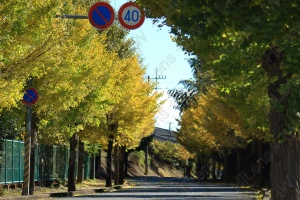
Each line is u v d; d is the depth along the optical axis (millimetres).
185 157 97188
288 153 11625
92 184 54844
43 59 20766
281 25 10539
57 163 45938
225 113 37938
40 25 19703
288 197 11617
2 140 32812
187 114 70375
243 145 49781
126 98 44281
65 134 34188
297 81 10977
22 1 18188
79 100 28812
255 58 11641
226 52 11922
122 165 56438
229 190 40156
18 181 35812
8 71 19828
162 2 11789
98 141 43688
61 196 32375
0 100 20359
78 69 27531
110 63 33094
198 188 44750
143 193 35219
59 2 19891
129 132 45812
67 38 25219
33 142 30047
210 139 58469
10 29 18453
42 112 29531
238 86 14883
